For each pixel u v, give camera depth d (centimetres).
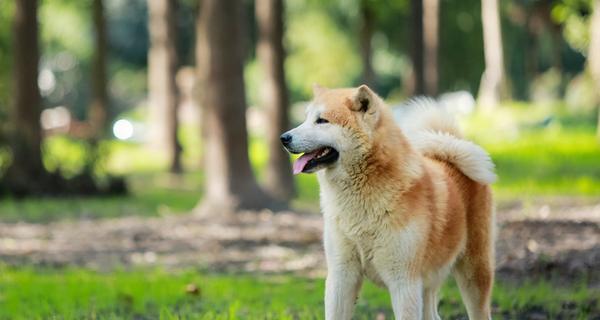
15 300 849
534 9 4744
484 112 3991
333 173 611
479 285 685
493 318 779
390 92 5750
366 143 600
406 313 600
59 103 5766
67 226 1507
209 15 1647
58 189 2023
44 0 3397
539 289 877
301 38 4644
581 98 4159
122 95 6031
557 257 1035
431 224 614
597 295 848
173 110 2661
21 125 2012
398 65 5372
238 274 1057
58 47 5144
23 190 1959
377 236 601
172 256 1199
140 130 4706
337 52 4744
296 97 5588
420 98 742
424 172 629
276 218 1566
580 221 1371
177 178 2542
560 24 4694
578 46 3334
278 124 1950
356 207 604
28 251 1239
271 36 1944
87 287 911
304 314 768
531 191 1981
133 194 2109
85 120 5688
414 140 696
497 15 4147
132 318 793
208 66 1658
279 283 982
